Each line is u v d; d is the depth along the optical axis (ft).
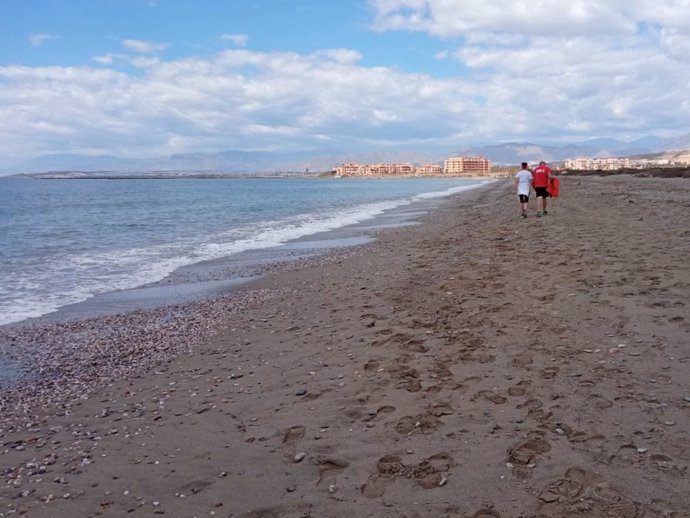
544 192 60.44
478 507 9.62
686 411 12.30
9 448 13.91
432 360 17.44
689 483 9.69
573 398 13.53
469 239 47.75
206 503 10.63
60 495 11.30
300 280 37.09
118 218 100.07
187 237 69.41
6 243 63.05
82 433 14.65
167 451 13.08
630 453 10.81
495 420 12.87
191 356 21.53
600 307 20.79
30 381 19.60
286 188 310.86
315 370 18.01
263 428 13.96
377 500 10.19
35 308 31.89
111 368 20.68
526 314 21.12
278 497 10.62
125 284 38.93
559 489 9.87
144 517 10.30
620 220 48.55
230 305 30.78
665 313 19.24
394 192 236.02
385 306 25.67
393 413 13.96
